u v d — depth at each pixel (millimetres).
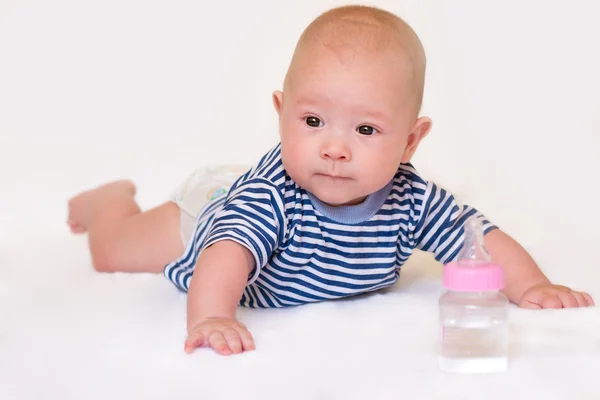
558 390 1798
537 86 4188
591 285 2568
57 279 2678
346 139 2213
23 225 3322
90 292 2527
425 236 2492
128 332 2162
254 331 2182
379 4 4281
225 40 4258
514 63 4203
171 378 1875
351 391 1804
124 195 3018
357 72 2193
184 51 4273
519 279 2445
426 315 2289
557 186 3676
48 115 4180
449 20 4242
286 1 4258
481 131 4070
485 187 3697
